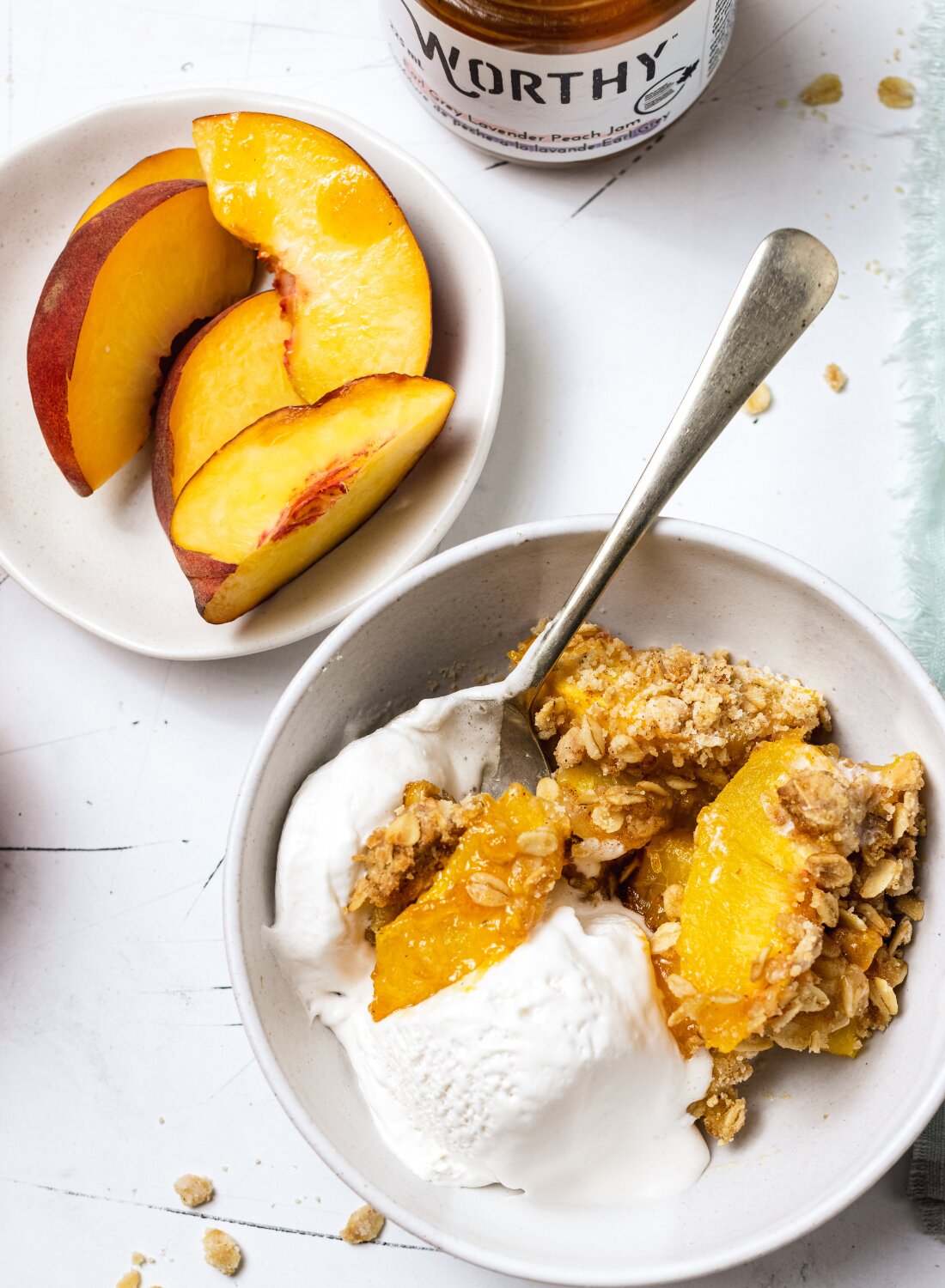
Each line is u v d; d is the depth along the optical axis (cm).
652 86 49
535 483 51
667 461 45
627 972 44
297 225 49
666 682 46
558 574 47
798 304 45
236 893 45
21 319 52
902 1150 43
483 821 44
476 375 50
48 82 53
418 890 45
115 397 50
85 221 50
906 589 50
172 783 51
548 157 51
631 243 52
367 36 53
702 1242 44
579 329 52
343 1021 46
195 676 51
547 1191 45
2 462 51
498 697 46
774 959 43
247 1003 44
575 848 45
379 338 49
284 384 50
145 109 51
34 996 50
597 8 46
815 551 51
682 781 46
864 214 52
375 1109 46
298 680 45
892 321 51
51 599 50
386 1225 49
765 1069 47
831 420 51
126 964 50
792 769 44
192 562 48
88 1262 50
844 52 52
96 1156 50
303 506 47
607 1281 43
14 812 51
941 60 52
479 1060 44
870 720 46
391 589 46
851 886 45
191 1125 50
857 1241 49
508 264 52
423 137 52
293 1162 50
